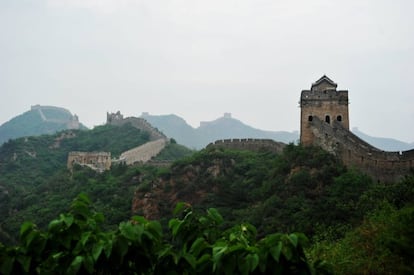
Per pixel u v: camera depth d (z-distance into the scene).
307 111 73.50
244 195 70.12
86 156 120.62
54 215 84.75
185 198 76.88
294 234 13.90
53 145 154.12
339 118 73.06
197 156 85.12
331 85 75.25
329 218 51.03
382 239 27.81
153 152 134.25
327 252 29.97
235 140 95.12
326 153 65.81
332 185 59.03
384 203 40.56
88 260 13.53
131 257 14.38
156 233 14.77
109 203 85.81
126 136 154.12
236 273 13.48
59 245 14.16
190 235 15.63
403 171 60.19
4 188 115.75
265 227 54.59
